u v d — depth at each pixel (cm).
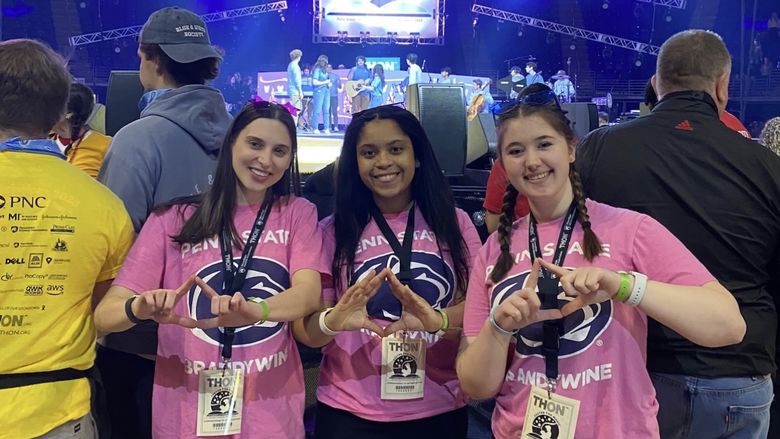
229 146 168
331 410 178
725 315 130
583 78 1669
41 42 152
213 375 161
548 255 148
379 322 176
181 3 1628
